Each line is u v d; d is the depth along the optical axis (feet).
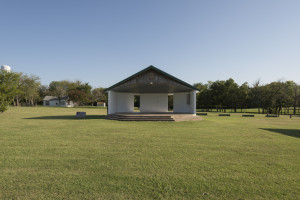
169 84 47.70
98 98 212.23
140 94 68.28
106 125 34.32
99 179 10.64
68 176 11.04
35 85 175.22
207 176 11.19
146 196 8.83
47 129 29.04
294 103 93.81
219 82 118.83
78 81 231.09
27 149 16.97
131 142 20.11
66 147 17.76
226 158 14.67
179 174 11.44
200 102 126.93
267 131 28.50
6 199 8.50
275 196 8.97
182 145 18.86
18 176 11.00
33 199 8.53
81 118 48.80
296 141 21.15
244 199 8.69
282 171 12.09
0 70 67.92
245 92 110.01
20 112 75.25
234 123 40.55
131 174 11.39
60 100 228.84
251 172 11.87
